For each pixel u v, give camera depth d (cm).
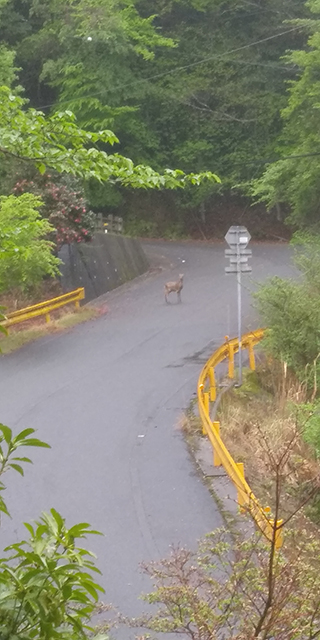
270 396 1795
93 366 1989
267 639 447
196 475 1242
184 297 2875
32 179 2597
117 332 2361
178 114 4603
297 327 1848
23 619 276
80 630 287
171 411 1605
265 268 3369
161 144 4653
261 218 4694
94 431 1489
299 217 2936
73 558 293
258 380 1894
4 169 2555
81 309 2673
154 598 536
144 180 659
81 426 1522
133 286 3189
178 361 2014
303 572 502
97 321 2531
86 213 2758
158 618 607
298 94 2914
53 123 646
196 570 611
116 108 4066
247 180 4525
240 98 4491
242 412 1596
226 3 4638
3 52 2919
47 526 293
